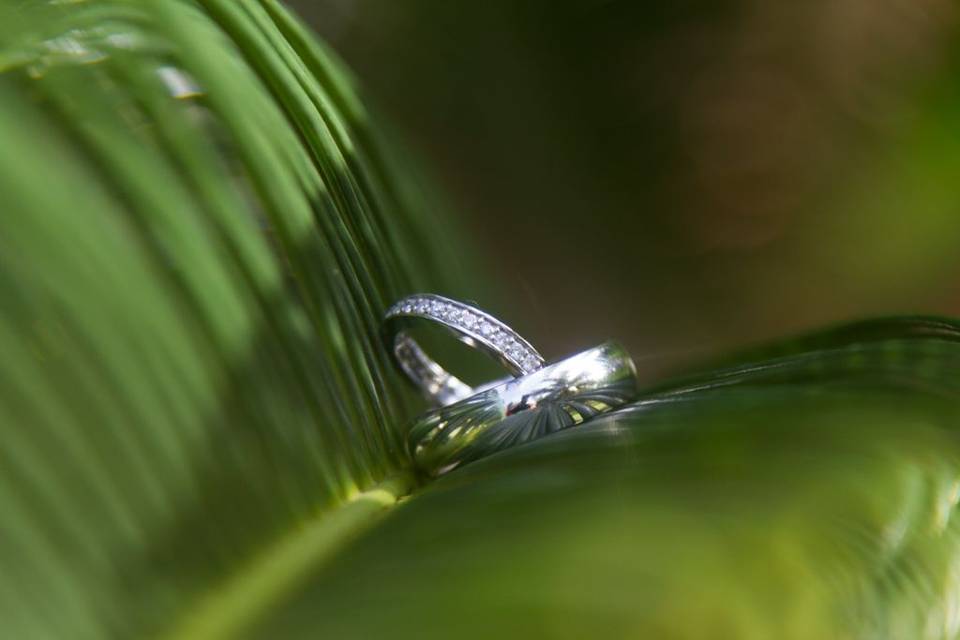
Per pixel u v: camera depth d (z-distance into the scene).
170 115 0.25
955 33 0.32
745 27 0.32
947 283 0.33
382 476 0.26
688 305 0.33
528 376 0.27
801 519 0.23
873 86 0.32
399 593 0.22
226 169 0.25
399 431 0.26
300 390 0.25
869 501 0.23
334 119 0.27
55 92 0.24
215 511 0.24
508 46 0.32
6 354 0.23
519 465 0.24
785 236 0.33
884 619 0.21
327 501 0.25
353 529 0.24
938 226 0.33
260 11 0.27
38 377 0.23
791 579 0.21
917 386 0.25
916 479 0.23
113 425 0.23
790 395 0.25
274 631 0.23
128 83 0.25
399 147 0.29
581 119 0.33
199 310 0.24
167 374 0.24
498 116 0.33
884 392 0.25
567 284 0.33
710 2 0.32
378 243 0.27
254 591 0.23
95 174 0.24
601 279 0.33
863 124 0.32
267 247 0.25
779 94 0.32
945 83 0.32
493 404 0.27
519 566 0.22
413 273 0.28
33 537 0.23
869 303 0.33
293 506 0.24
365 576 0.23
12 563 0.22
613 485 0.23
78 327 0.23
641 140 0.33
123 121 0.24
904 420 0.24
